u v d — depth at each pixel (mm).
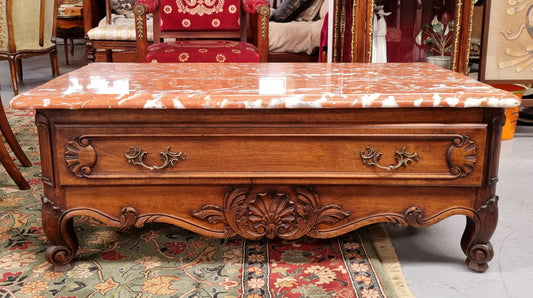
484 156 1406
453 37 2936
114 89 1451
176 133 1383
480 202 1449
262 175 1413
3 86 4301
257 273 1501
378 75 1732
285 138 1392
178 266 1545
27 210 1953
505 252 1646
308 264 1553
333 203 1462
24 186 2154
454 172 1405
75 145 1390
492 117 1376
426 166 1410
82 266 1541
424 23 3008
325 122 1381
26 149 2693
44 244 1688
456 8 2883
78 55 6090
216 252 1635
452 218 1915
